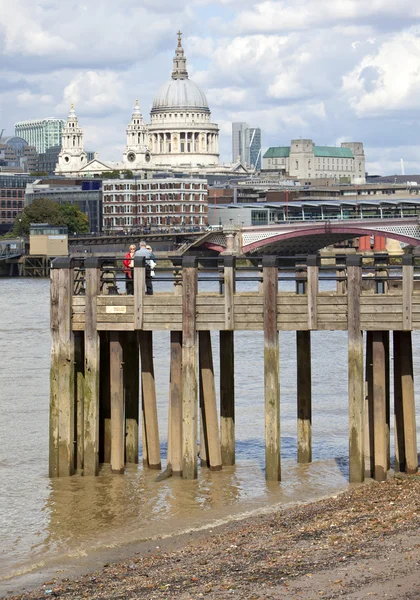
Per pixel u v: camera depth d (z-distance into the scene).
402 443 46.78
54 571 35.84
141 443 55.06
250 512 41.78
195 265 44.12
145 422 47.94
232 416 49.12
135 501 43.56
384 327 43.28
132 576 34.12
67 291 45.00
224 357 48.59
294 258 44.16
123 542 38.69
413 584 30.53
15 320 144.25
